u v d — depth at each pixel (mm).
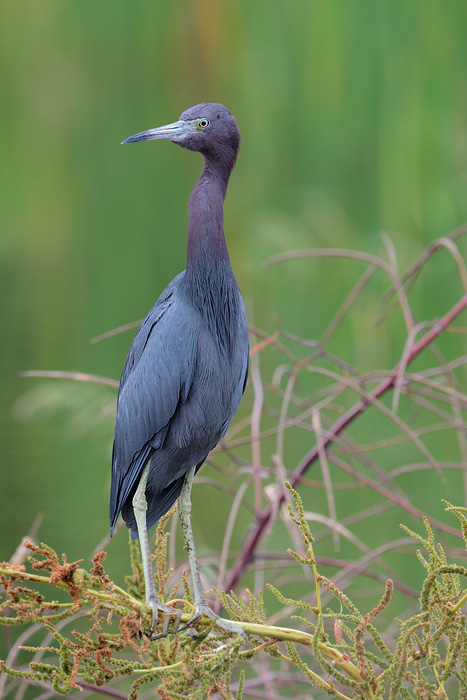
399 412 11805
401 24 12688
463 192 12320
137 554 5199
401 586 6906
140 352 5812
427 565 3693
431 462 6289
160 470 5727
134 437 5641
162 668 3738
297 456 12133
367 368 11555
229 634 3994
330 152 13469
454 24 12547
